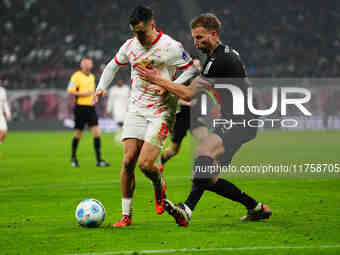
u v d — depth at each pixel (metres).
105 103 112.00
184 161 48.97
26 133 105.31
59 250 15.68
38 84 125.75
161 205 18.56
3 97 49.41
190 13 140.50
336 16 140.62
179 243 16.36
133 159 19.41
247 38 138.25
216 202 25.20
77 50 134.62
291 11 142.12
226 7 141.62
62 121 114.06
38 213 22.88
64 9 143.38
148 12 18.53
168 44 19.05
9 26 141.25
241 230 18.36
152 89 18.64
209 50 19.38
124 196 19.59
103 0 144.25
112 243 16.50
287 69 131.62
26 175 38.25
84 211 19.08
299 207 23.58
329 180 33.75
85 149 64.44
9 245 16.44
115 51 134.50
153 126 19.00
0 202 26.11
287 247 15.67
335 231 18.09
